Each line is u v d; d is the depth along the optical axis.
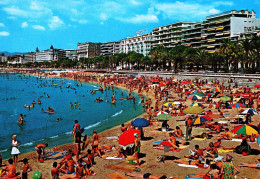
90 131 27.53
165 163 14.16
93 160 14.88
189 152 15.82
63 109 44.28
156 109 35.47
